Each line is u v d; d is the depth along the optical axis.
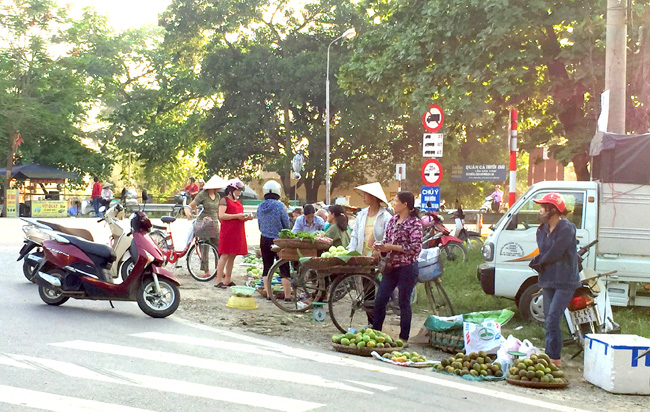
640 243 11.35
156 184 73.88
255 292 13.67
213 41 56.00
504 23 19.58
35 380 6.91
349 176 59.72
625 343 8.19
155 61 59.84
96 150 61.12
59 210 43.12
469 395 7.23
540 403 7.11
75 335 9.10
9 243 21.25
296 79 51.72
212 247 14.94
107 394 6.54
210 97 58.38
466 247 20.55
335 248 11.77
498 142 54.06
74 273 10.94
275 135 55.00
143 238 10.79
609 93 13.40
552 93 20.95
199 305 12.06
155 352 8.34
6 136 48.09
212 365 7.86
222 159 54.62
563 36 22.00
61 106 50.50
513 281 11.58
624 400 7.59
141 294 10.63
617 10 13.51
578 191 11.52
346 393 6.97
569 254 8.42
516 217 11.65
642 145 11.34
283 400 6.60
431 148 16.38
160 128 58.56
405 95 24.89
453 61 21.44
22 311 10.67
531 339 10.38
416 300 13.09
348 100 51.31
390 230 9.73
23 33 48.84
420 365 8.50
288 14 55.09
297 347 9.19
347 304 10.45
